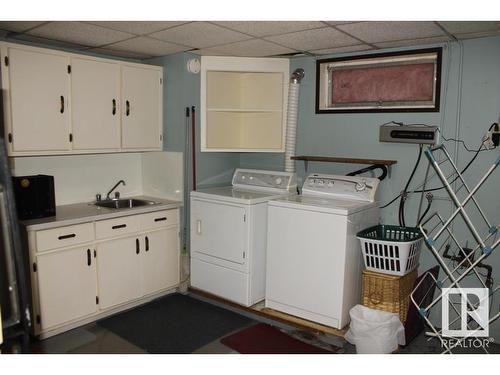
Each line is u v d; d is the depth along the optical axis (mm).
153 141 3938
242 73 4270
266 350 2953
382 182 3500
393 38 3016
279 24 2697
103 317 3428
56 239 2994
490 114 2980
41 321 2961
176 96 3838
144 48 3521
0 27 2830
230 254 3486
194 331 3227
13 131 2961
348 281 3062
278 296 3342
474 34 2871
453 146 3146
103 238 3283
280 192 3727
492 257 3031
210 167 4098
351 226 3014
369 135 3557
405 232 3252
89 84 3375
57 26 2803
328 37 3021
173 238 3832
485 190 3041
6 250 1955
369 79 3549
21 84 2975
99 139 3492
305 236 3139
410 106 3354
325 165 3848
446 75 3139
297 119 3965
